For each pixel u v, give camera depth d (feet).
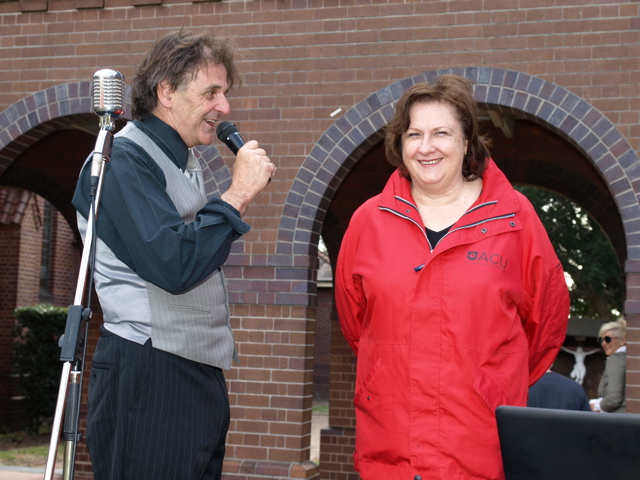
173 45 8.15
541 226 8.75
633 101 20.68
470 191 8.91
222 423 8.28
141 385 7.70
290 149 22.91
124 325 7.78
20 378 42.96
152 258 7.29
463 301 8.11
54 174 34.78
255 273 22.91
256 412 22.59
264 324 22.80
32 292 51.16
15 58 25.03
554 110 21.06
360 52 22.59
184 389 7.86
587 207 30.27
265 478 22.15
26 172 34.83
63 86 24.57
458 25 21.89
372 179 31.99
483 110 22.39
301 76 22.97
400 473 8.15
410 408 8.09
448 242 8.25
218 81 8.18
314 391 86.07
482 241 8.36
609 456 5.59
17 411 46.37
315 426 62.64
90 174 7.91
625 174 20.51
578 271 61.16
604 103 20.84
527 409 5.85
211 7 23.73
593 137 20.80
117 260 7.87
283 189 22.90
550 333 9.04
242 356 22.85
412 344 8.14
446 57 21.93
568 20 21.21
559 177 30.45
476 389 7.95
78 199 8.12
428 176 8.48
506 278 8.31
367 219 8.96
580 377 29.94
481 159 8.80
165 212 7.50
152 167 7.84
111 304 7.79
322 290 86.53
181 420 7.82
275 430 22.44
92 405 7.96
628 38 20.86
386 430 8.22
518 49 21.44
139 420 7.69
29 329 43.96
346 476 31.27
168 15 24.04
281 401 22.50
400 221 8.68
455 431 7.96
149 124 8.23
